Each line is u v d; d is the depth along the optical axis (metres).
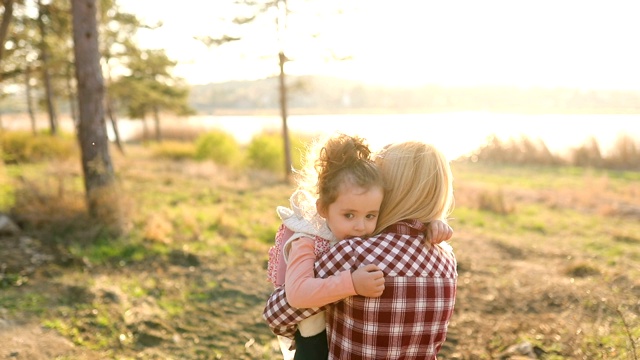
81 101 7.55
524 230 9.61
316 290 1.41
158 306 5.13
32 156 15.58
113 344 4.29
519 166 20.66
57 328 4.38
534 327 4.56
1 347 3.94
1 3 8.73
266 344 4.54
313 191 1.64
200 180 14.53
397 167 1.54
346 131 1.60
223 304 5.36
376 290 1.38
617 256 7.52
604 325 4.13
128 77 24.27
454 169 19.59
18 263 5.82
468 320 4.96
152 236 7.21
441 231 1.50
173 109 33.53
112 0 19.36
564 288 5.53
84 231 7.03
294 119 53.53
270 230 8.62
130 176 14.31
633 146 19.83
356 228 1.50
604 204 12.20
